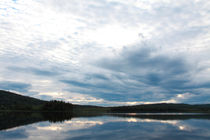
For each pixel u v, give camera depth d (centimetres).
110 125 4125
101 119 6056
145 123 4625
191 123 4669
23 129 3400
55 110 17338
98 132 3045
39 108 17962
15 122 4878
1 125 4106
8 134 2814
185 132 3092
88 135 2741
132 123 4622
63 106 17650
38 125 4106
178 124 4394
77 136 2648
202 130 3344
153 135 2770
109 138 2503
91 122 4903
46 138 2491
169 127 3778
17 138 2491
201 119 6138
